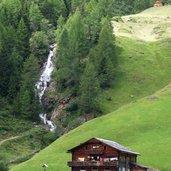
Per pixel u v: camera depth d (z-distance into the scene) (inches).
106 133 5718.5
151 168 4581.7
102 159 4308.6
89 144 4387.3
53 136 7204.7
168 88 7288.4
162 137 5462.6
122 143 5428.2
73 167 4352.9
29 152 6668.3
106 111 7372.1
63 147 5600.4
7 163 5964.6
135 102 6702.8
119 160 4274.1
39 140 7081.7
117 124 5935.0
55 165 5024.6
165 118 5949.8
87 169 4306.1
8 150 6619.1
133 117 6077.8
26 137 7076.8
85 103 7391.7
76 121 7322.8
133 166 4478.3
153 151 5103.3
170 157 4953.3
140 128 5743.1
